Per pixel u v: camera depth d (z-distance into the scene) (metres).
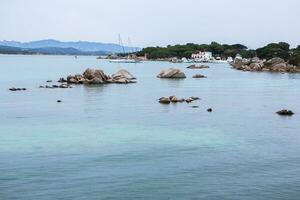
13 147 36.50
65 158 33.09
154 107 61.97
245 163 32.09
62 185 26.80
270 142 39.41
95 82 100.31
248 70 182.12
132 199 24.56
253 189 26.38
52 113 55.56
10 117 52.22
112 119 51.19
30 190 25.89
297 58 187.25
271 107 63.97
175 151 35.50
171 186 26.75
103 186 26.66
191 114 55.69
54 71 163.75
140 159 32.94
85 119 51.06
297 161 32.84
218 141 39.50
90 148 36.34
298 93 86.81
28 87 91.06
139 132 43.31
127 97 74.31
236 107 63.34
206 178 28.39
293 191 26.12
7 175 28.72
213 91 89.06
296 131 44.66
